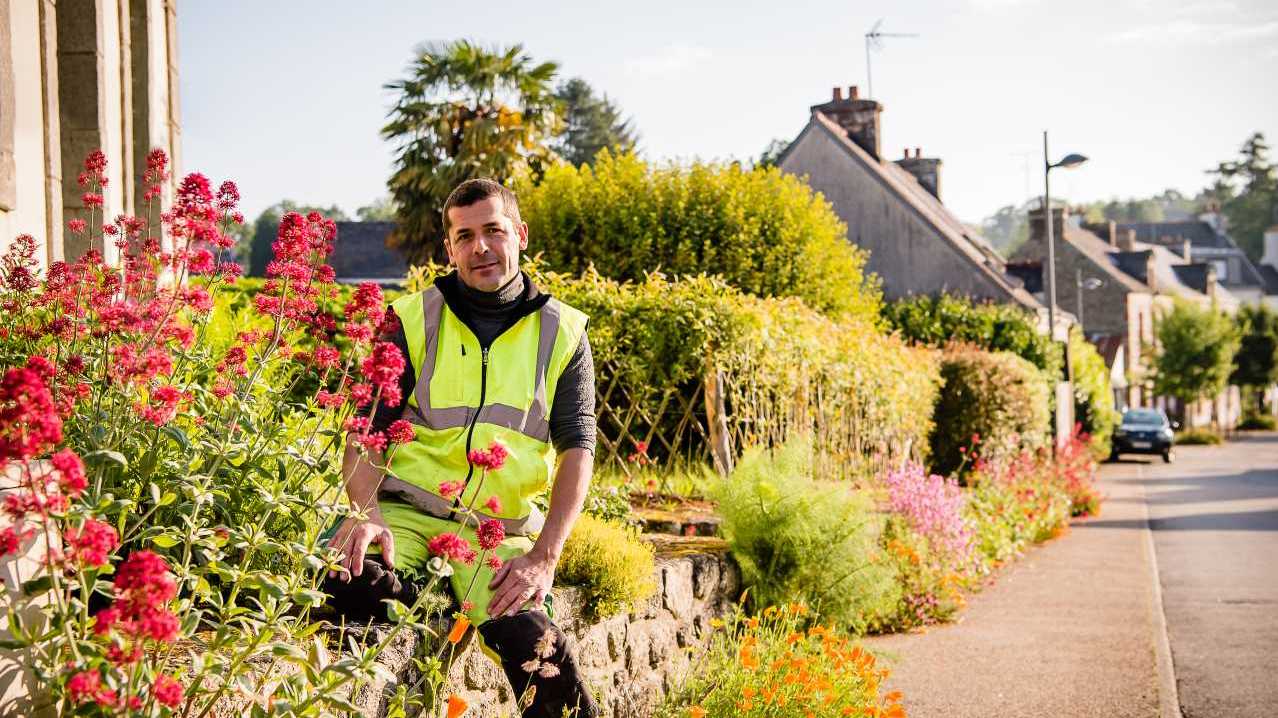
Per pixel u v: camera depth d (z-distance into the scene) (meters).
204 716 2.56
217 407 3.26
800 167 34.84
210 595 2.67
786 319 9.61
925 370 14.70
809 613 6.31
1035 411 19.69
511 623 3.27
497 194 3.53
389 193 21.00
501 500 3.41
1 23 5.43
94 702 2.24
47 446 2.09
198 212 3.13
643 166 15.94
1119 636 7.91
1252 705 6.27
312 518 3.46
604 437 8.52
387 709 3.14
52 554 2.21
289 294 3.30
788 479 6.73
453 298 3.49
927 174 43.41
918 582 8.38
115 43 7.05
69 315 3.43
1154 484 26.52
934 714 5.82
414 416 3.44
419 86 20.61
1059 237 56.12
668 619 5.44
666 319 8.53
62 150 6.60
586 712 3.44
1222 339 56.09
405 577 3.27
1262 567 12.23
